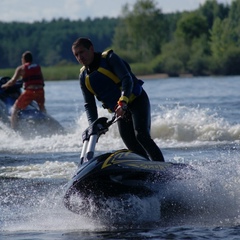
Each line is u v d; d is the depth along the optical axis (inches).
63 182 842.8
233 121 1437.0
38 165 981.2
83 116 1454.2
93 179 591.8
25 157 1098.1
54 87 4306.1
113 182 593.0
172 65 6978.4
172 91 2992.1
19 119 1398.9
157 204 628.4
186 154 1043.9
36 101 1423.5
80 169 611.5
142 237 583.2
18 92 1467.8
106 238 584.4
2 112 1416.1
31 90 1411.2
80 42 658.8
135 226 622.5
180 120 1285.7
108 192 601.3
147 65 7135.8
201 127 1255.5
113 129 1300.4
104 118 646.5
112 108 683.4
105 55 664.4
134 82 680.4
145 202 618.8
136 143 700.7
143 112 680.4
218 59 6786.4
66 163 985.5
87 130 645.9
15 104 1406.3
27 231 620.7
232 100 2129.7
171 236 583.8
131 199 609.6
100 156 619.2
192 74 6924.2
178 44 7396.7
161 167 616.7
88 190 600.7
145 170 600.1
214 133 1238.3
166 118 1301.7
